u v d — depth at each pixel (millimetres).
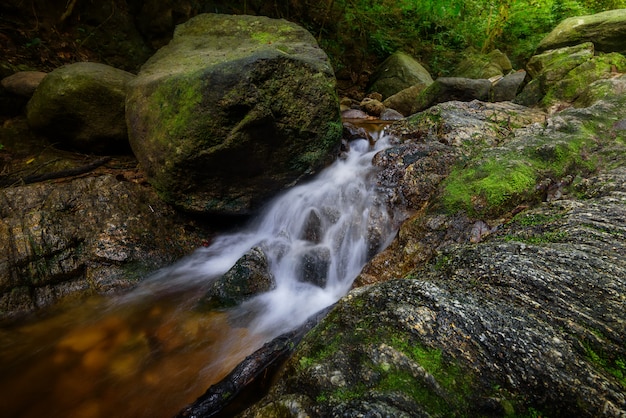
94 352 2721
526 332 1411
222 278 3250
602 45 5715
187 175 3480
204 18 4984
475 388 1279
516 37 10422
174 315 3107
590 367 1277
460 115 4500
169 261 3695
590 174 3021
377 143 4887
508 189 2865
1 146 4219
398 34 10719
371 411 1183
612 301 1522
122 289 3359
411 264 2910
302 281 3535
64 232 3359
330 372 1386
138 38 6289
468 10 10523
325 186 4113
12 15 5176
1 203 3322
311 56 4133
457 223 2896
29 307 3041
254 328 2936
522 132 3768
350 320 1630
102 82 4227
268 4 8305
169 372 2539
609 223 2096
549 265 1779
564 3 9570
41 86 4223
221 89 3123
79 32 5734
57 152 4453
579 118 3635
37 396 2363
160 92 3467
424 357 1367
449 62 10398
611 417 1139
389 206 3727
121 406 2287
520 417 1210
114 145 4527
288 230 3986
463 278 1870
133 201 3834
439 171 3689
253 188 3795
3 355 2670
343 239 3768
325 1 9336
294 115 3559
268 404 1418
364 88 9531
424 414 1198
